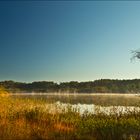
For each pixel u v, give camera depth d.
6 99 28.02
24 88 160.62
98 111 24.66
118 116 22.45
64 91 172.75
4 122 18.02
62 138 15.20
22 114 22.52
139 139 14.38
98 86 173.25
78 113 24.03
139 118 20.03
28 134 15.71
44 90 170.50
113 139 14.98
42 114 22.44
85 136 15.48
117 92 164.62
